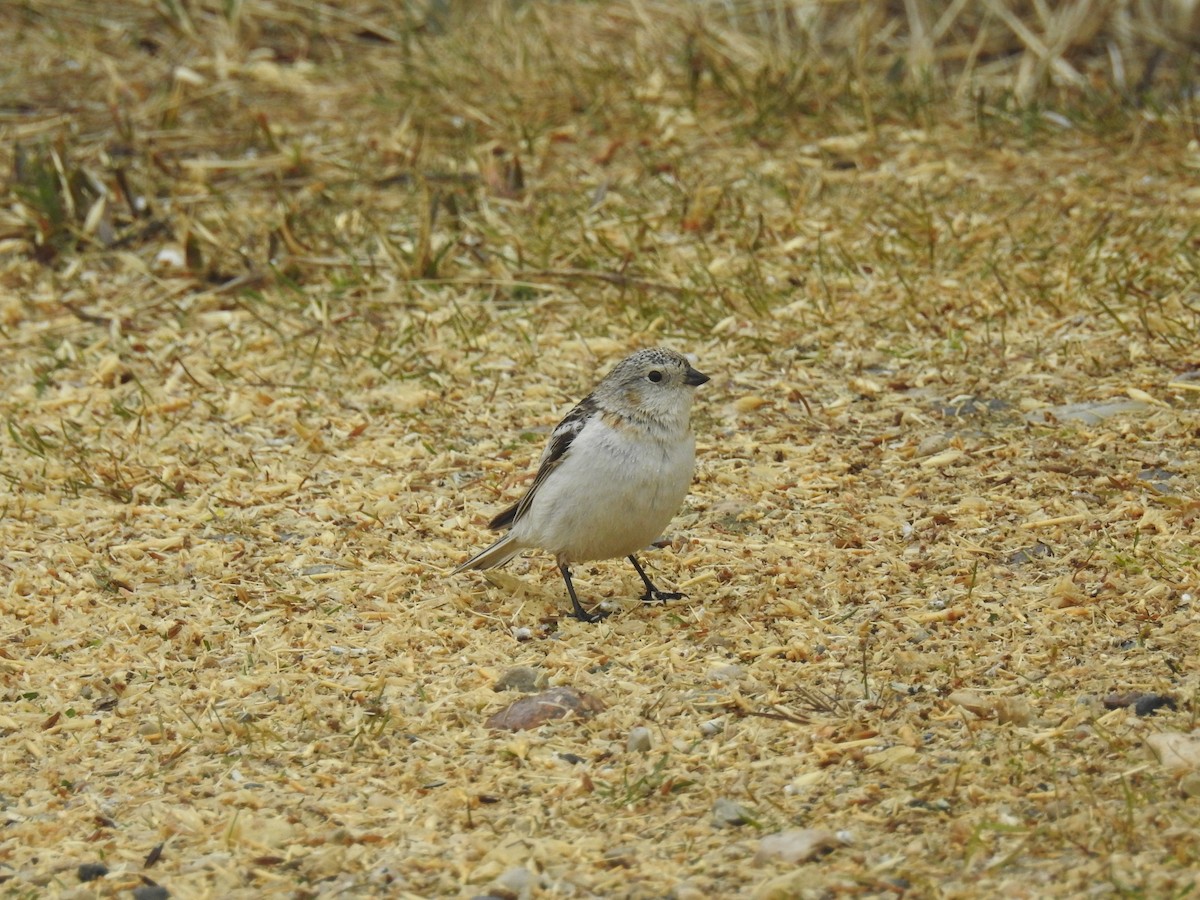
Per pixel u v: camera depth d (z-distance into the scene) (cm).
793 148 1823
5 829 800
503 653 962
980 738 824
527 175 1784
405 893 727
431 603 1028
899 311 1432
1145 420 1213
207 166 1823
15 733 894
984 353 1355
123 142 1877
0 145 1894
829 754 820
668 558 1079
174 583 1073
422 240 1562
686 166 1783
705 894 708
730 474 1183
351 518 1156
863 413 1273
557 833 769
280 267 1602
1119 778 773
